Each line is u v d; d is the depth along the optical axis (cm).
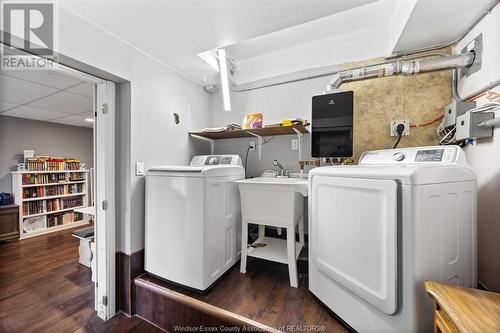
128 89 171
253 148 254
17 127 390
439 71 160
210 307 138
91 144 502
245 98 257
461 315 70
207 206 153
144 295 166
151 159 190
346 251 116
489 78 130
